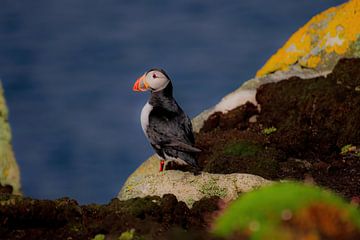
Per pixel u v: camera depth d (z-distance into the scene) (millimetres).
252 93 18141
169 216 10102
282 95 17234
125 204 10250
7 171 15906
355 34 18922
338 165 14914
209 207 10750
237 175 12570
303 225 6684
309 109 16531
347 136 15922
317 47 19328
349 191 13883
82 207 10289
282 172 14852
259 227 6750
